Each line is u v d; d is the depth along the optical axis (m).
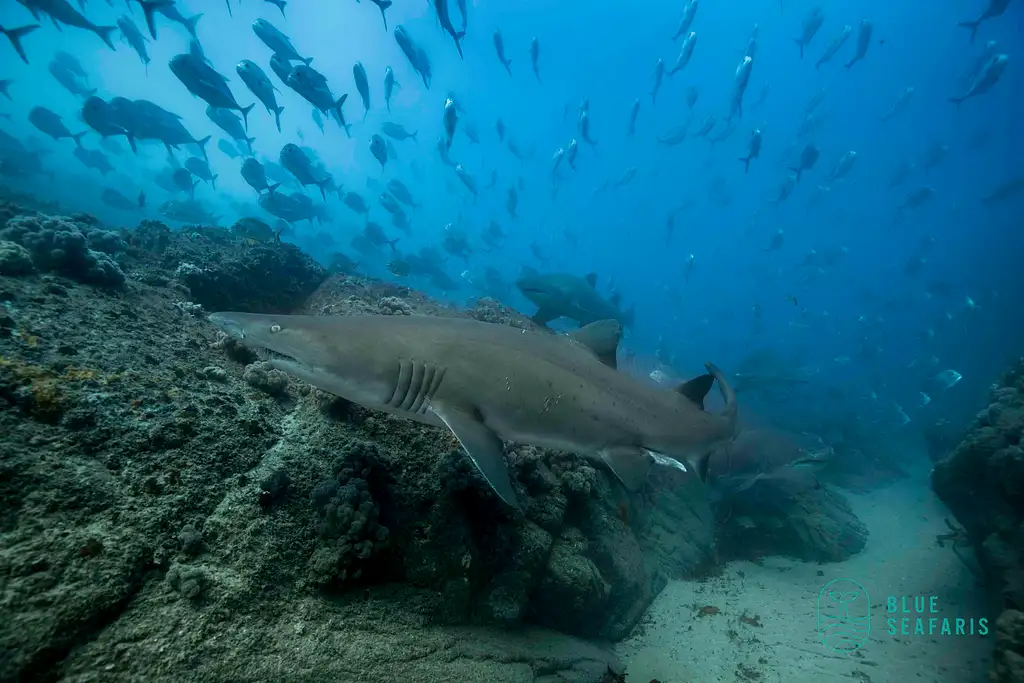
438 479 1.50
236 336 1.13
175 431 1.13
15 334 1.17
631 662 2.11
